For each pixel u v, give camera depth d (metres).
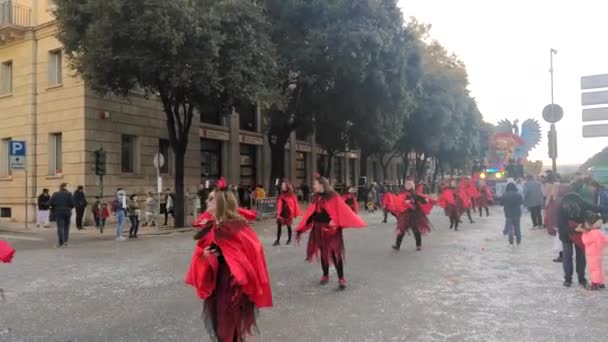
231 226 4.57
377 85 25.28
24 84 24.80
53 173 24.17
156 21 15.95
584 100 9.73
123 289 8.25
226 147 31.00
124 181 23.92
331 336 5.61
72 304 7.26
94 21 17.11
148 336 5.73
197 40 16.78
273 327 5.96
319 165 44.19
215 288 4.59
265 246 13.42
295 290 7.94
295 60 23.25
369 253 11.89
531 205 17.67
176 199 20.88
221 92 18.73
